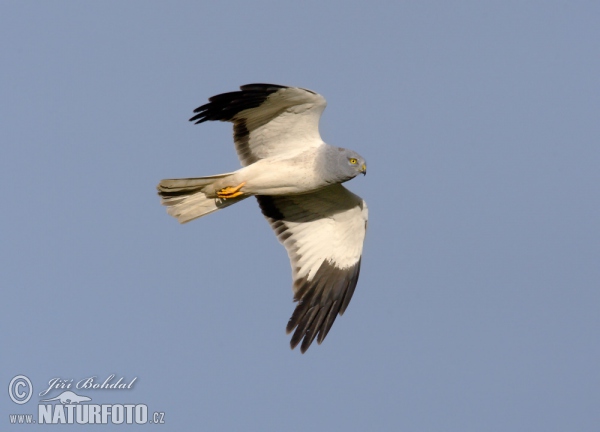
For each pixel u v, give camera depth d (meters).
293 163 13.63
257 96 13.12
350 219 15.06
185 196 13.96
